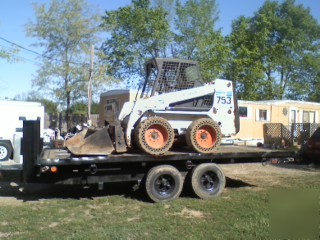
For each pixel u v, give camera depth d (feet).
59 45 110.83
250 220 23.36
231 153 31.60
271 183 36.83
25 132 27.58
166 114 31.04
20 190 32.91
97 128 29.96
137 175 29.60
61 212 25.40
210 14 127.24
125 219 23.91
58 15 110.32
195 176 29.81
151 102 30.81
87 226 22.22
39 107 57.31
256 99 131.23
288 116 85.20
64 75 110.11
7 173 28.58
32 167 27.43
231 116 32.76
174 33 126.00
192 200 29.09
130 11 120.06
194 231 21.27
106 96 68.59
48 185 34.88
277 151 33.83
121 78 120.16
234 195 30.76
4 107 54.90
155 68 32.07
